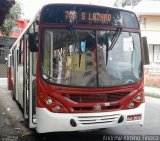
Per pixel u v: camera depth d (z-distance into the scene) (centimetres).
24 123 1005
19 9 3055
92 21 726
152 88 2425
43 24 704
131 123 730
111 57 728
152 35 3297
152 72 2797
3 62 3631
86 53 712
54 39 705
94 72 709
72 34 712
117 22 747
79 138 807
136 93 737
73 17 717
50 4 711
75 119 683
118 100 715
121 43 743
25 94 910
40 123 693
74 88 690
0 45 3581
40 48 700
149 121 1061
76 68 703
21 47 1060
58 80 694
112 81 719
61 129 682
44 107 689
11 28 3095
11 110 1284
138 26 772
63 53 704
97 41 723
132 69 746
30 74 774
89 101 694
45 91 690
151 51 3312
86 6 726
